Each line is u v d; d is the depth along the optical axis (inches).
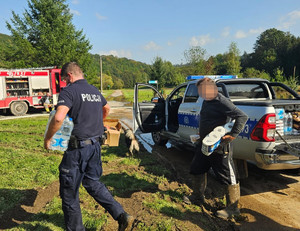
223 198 151.9
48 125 96.2
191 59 1241.4
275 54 3031.5
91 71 1099.9
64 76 103.3
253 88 210.2
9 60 1031.6
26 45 976.9
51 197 143.8
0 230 110.3
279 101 162.6
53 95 627.2
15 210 127.9
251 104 152.9
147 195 148.3
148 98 1049.5
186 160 230.1
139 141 307.0
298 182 181.3
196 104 205.5
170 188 160.6
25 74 584.7
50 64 995.3
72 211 98.7
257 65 3255.4
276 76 1107.9
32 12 1060.5
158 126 253.8
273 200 154.3
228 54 1706.4
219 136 115.6
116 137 178.1
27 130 349.1
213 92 122.2
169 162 215.6
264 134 141.9
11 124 405.1
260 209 143.0
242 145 154.3
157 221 118.6
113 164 207.5
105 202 102.7
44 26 1019.3
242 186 175.5
